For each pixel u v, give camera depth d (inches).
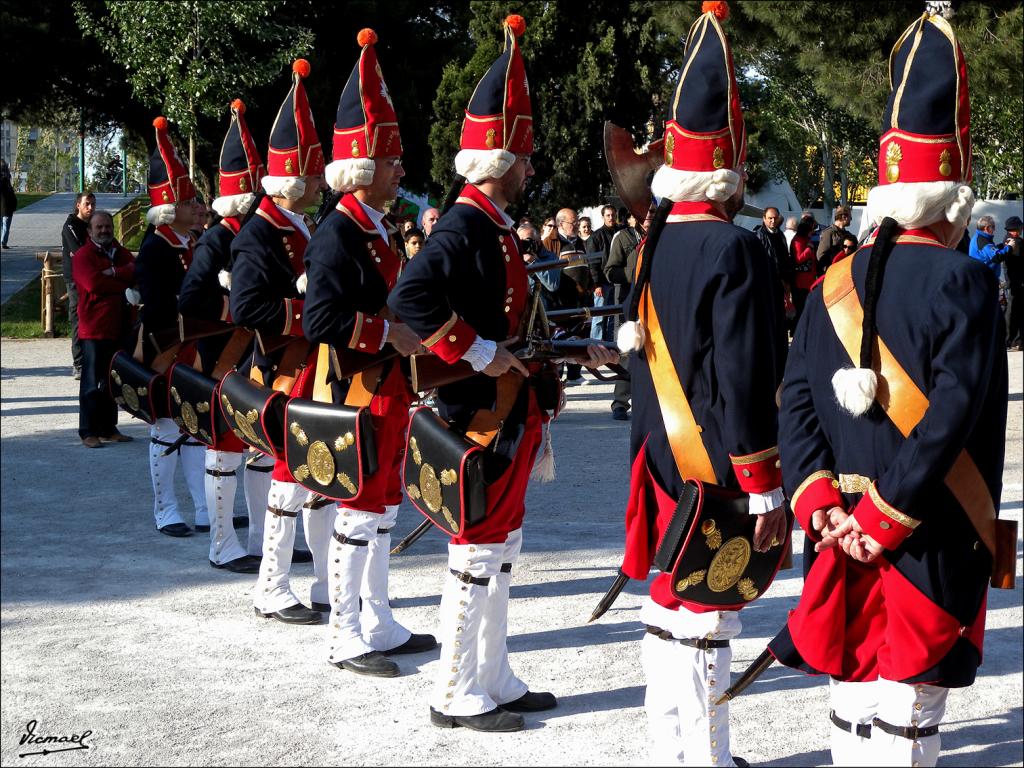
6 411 394.6
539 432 147.3
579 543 230.7
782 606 191.2
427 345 136.6
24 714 146.7
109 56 901.2
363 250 159.3
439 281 136.1
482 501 137.4
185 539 235.6
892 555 104.7
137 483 285.9
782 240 521.3
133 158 1070.4
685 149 123.3
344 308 155.8
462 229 138.2
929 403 100.0
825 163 1180.5
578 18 923.4
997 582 106.0
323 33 966.4
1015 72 552.1
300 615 183.6
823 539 107.2
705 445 122.3
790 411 112.7
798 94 1095.0
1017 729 142.3
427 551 225.8
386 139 162.7
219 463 211.9
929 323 100.9
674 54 940.6
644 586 203.9
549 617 186.2
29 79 951.0
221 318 215.3
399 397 163.9
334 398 166.6
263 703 151.4
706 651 123.9
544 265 145.1
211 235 213.8
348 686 157.8
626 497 271.7
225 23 676.7
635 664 165.6
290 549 185.8
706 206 125.1
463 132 145.3
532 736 141.3
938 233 107.5
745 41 650.2
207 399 205.9
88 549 226.4
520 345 142.8
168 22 665.6
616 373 151.1
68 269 442.3
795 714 148.3
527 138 144.0
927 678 103.3
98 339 330.0
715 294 118.2
